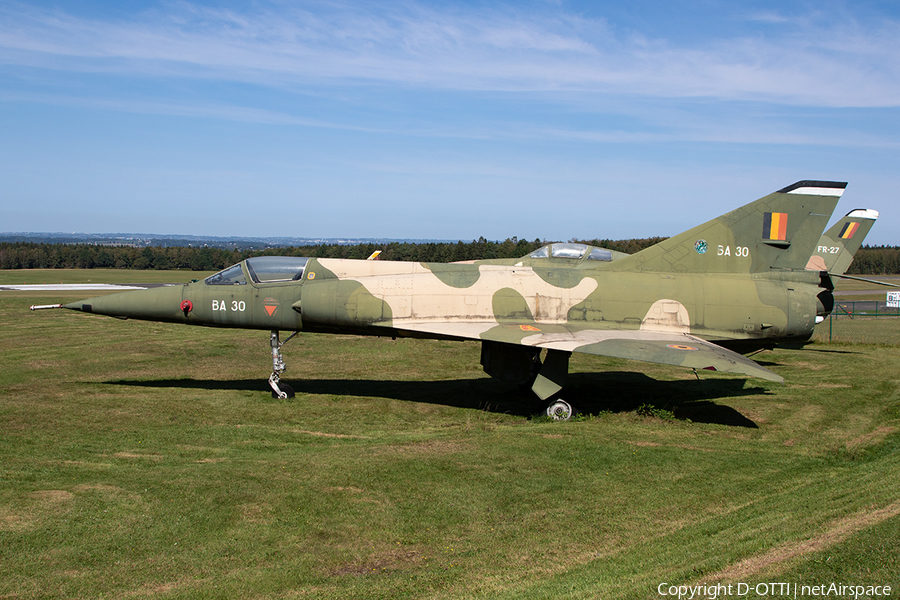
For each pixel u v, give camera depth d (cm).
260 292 1279
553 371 1155
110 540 590
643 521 658
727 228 1339
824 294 1362
